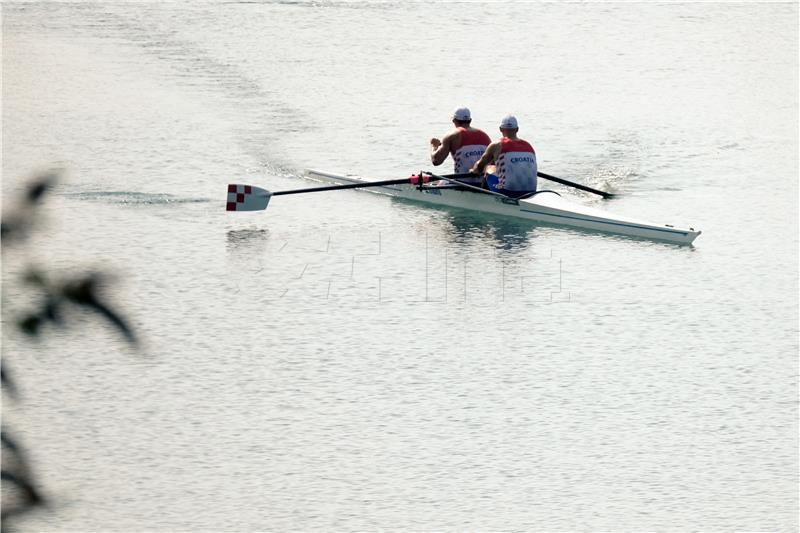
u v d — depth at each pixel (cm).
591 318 5897
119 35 14875
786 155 9556
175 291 6228
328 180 8750
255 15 16425
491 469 4241
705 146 9875
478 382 5078
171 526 3794
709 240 7225
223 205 8006
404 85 12406
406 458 4325
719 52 14375
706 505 3975
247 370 5184
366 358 5347
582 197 8275
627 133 10350
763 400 4894
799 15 16862
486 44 14750
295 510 3916
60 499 1240
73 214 7644
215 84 12225
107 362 5191
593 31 15700
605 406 4831
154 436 4484
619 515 3906
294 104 11400
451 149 8012
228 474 4175
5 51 13738
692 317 5903
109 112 10919
